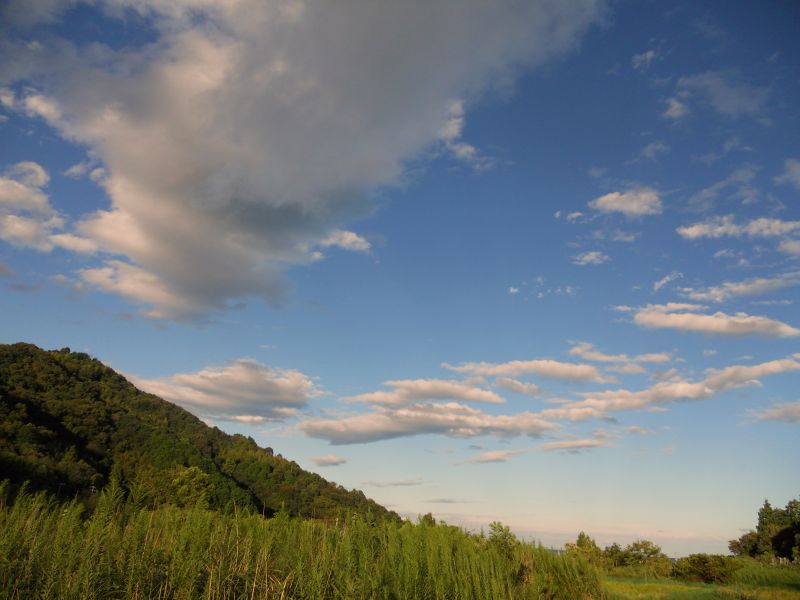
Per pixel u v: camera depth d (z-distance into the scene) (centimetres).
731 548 6950
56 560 1394
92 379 11769
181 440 9431
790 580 3488
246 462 10356
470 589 2084
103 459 7494
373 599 1758
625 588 3488
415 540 2300
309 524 2517
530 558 2825
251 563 1839
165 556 1659
